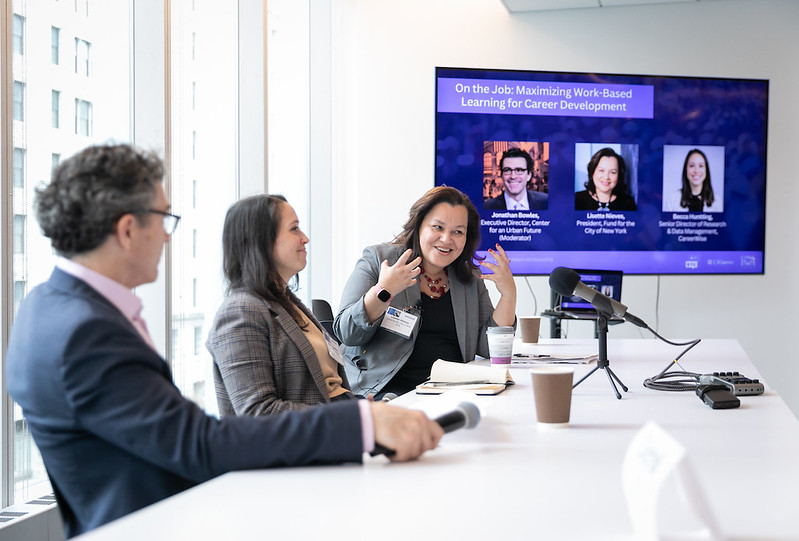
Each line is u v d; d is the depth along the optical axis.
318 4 5.59
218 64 3.97
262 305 1.93
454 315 2.89
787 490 1.17
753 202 5.91
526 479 1.21
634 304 5.93
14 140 2.46
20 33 2.49
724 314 5.93
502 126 5.86
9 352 1.19
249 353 1.85
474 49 5.89
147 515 1.02
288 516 1.02
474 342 2.93
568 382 1.63
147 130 3.15
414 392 2.14
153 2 3.15
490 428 1.64
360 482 1.18
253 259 1.98
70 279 1.17
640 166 5.88
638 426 1.67
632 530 0.97
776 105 5.88
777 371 5.93
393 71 5.89
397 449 1.26
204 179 3.80
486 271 5.83
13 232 2.40
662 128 5.88
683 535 0.90
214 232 3.91
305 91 5.54
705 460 1.36
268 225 2.00
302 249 2.06
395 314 2.70
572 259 5.90
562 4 5.75
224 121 4.05
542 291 5.90
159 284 3.18
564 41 5.88
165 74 3.18
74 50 2.77
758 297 5.93
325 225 5.64
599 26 5.87
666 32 5.86
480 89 5.85
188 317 3.59
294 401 1.93
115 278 1.21
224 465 1.17
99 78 2.92
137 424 1.11
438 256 2.80
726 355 3.02
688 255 5.92
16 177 2.47
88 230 1.16
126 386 1.11
